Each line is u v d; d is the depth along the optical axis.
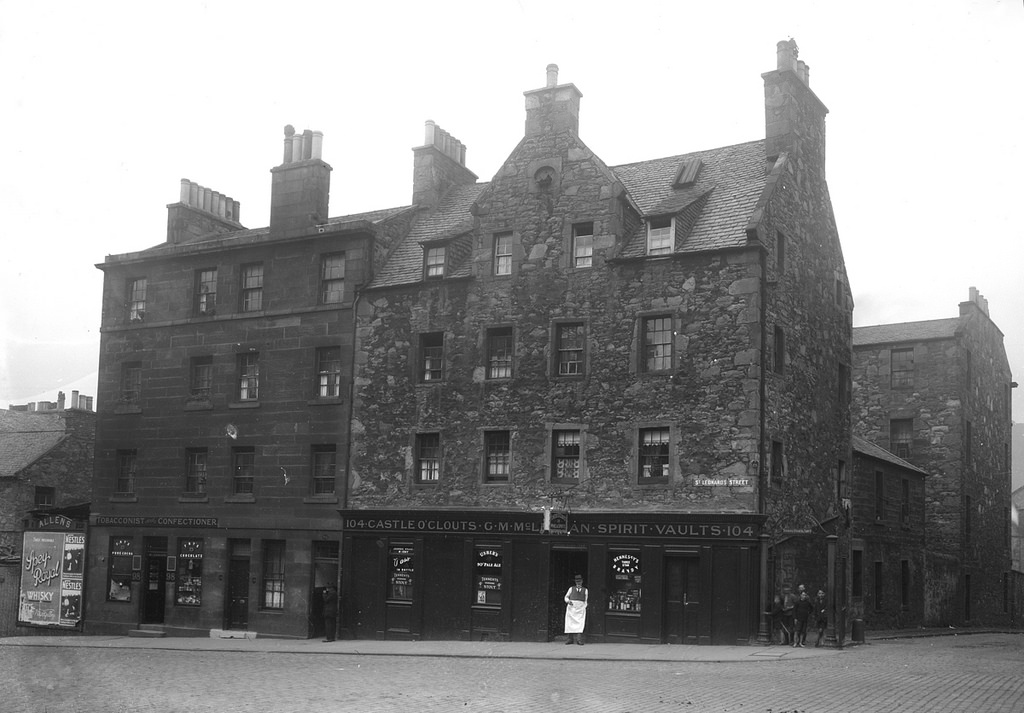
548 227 29.75
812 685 17.03
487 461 29.86
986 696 15.58
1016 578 51.94
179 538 34.72
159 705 15.43
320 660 23.97
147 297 36.72
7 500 42.78
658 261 28.02
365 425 31.89
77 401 46.81
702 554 26.05
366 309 32.50
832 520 30.53
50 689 17.70
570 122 29.92
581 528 27.69
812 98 31.59
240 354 34.66
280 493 32.97
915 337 43.50
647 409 27.58
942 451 42.59
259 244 34.44
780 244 28.69
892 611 36.59
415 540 30.19
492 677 18.94
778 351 28.11
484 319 30.33
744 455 26.14
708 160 31.67
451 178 37.06
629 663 21.92
